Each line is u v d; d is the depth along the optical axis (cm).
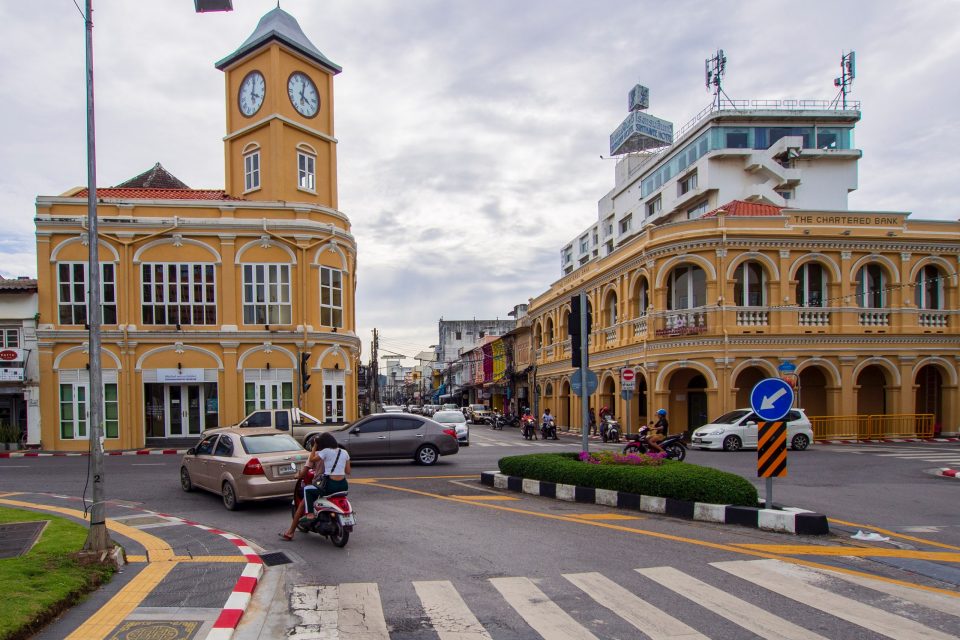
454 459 2034
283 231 2633
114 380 2508
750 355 2562
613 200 6147
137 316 2536
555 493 1238
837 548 814
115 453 2345
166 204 2577
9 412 2584
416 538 895
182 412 2603
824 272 2714
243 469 1126
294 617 589
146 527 978
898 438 2630
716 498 1017
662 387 2678
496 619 571
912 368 2709
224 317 2581
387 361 14762
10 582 611
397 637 536
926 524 966
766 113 4400
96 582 657
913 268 2738
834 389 2641
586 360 1380
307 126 2881
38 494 1341
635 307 2964
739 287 2653
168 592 638
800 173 4378
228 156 2931
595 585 662
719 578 681
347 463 891
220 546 840
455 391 8281
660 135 5912
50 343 2473
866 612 574
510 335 5281
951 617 561
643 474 1111
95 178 798
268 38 2747
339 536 852
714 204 4347
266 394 2602
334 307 2783
